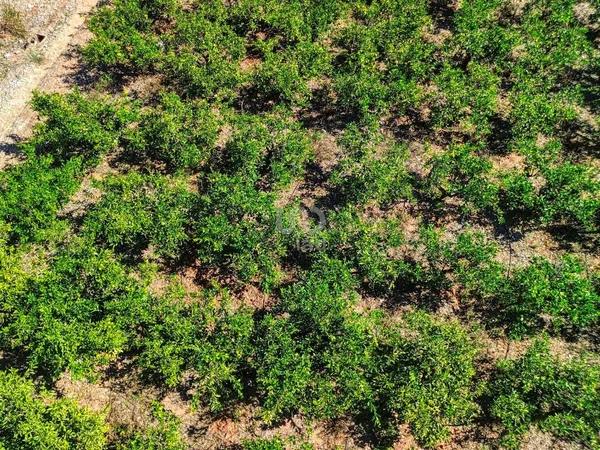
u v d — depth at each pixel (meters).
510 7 38.75
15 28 38.28
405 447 22.22
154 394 23.48
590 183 27.91
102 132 30.14
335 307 23.34
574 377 22.17
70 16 39.91
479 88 32.81
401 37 35.34
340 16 37.94
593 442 21.42
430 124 33.12
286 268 27.28
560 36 34.78
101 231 26.83
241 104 33.81
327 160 31.61
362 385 21.67
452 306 26.17
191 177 30.83
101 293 24.34
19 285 23.72
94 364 22.97
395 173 29.00
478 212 29.36
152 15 38.44
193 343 23.09
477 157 31.50
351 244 26.97
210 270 27.28
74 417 20.59
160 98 34.66
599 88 34.16
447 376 21.58
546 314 25.77
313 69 33.84
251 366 22.64
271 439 22.33
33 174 28.47
